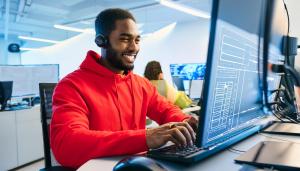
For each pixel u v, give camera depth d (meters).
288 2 1.67
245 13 0.62
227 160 0.64
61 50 10.62
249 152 0.67
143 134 0.70
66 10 7.03
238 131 0.73
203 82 0.51
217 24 0.49
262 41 0.80
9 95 3.50
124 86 1.13
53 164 1.21
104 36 1.04
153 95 1.25
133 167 0.54
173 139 0.68
